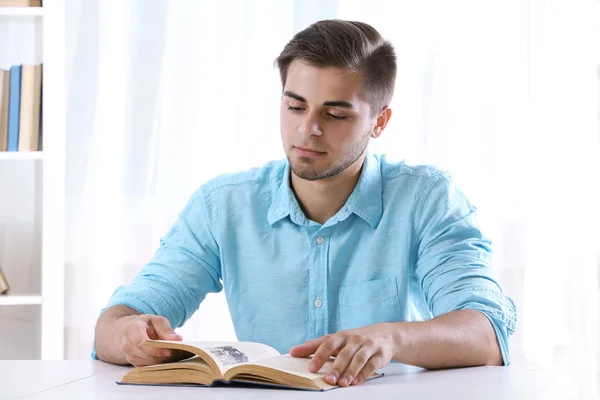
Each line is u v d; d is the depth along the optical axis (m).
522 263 2.92
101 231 2.81
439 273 1.64
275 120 2.85
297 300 1.77
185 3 2.83
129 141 2.82
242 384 1.25
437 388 1.24
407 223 1.74
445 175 1.79
